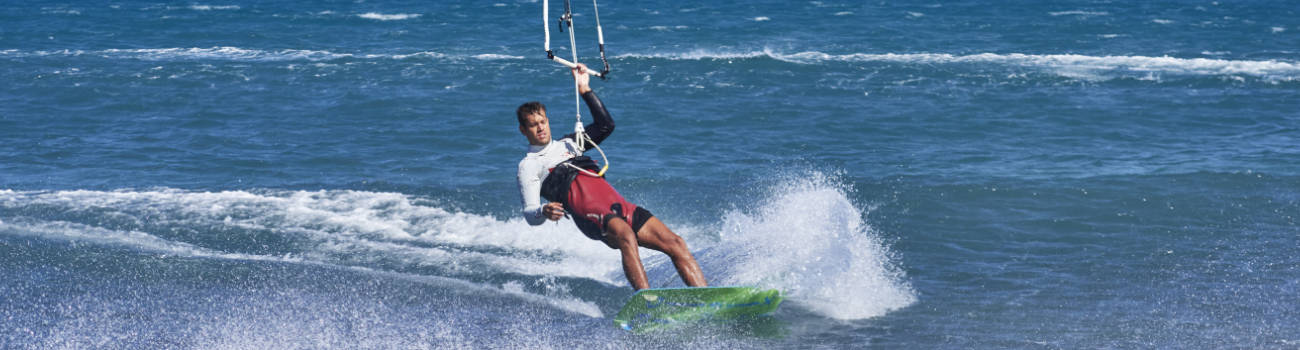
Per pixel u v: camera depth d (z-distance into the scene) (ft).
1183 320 75.92
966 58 344.08
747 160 161.79
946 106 228.02
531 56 358.23
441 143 180.34
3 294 80.94
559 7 576.61
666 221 116.16
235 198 124.06
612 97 245.86
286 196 126.11
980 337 72.64
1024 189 126.41
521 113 75.41
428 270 92.48
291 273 89.20
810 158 162.40
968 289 85.30
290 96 249.96
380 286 85.66
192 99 244.63
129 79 284.20
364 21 502.38
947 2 595.47
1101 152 164.76
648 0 629.10
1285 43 386.93
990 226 108.88
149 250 97.66
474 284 87.25
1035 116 211.41
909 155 163.94
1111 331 73.56
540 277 89.61
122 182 140.87
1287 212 112.78
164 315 76.74
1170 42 394.11
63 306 78.38
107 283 84.94
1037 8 550.36
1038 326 75.05
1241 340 71.10
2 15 538.47
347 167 155.12
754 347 70.79
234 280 86.53
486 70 306.14
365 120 210.18
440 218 114.01
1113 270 90.74
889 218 113.19
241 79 286.25
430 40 417.28
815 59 337.31
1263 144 171.01
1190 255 95.35
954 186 128.57
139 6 605.73
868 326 75.41
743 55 351.67
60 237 101.91
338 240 103.86
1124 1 587.27
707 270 91.71
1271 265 91.35
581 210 75.51
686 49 382.83
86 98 246.68
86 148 174.09
